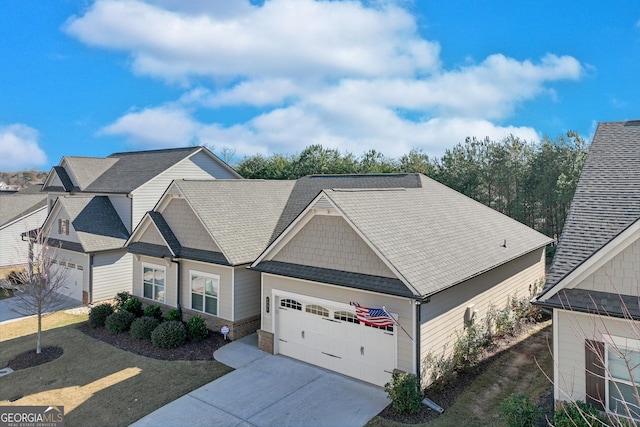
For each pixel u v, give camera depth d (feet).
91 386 43.60
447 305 43.04
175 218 65.57
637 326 27.40
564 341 30.86
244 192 72.02
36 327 63.52
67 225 80.64
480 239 56.44
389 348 40.83
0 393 42.60
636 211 34.47
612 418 28.09
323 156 173.99
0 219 110.32
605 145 44.60
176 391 41.83
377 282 40.37
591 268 29.60
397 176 74.74
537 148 127.85
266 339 51.62
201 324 55.93
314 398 39.52
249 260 56.90
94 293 75.87
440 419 35.22
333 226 45.27
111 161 106.11
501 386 41.06
